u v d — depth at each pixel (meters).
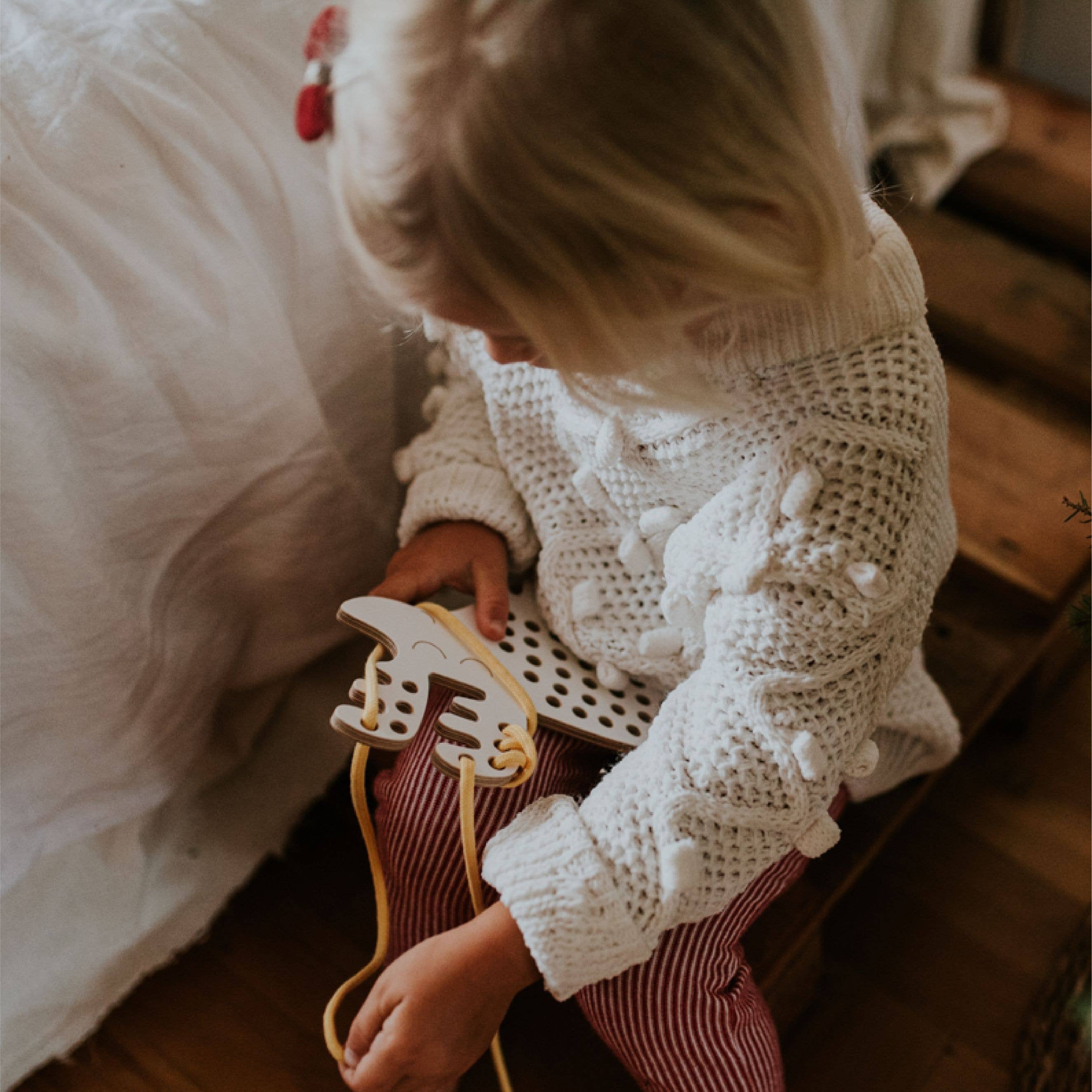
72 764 0.78
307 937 0.97
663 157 0.45
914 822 1.07
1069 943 0.90
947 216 1.43
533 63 0.44
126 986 0.88
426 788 0.74
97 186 0.69
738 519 0.63
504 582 0.80
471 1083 0.88
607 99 0.45
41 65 0.68
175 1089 0.88
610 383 0.54
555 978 0.63
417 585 0.78
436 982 0.63
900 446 0.61
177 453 0.76
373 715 0.64
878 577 0.60
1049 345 1.25
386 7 0.48
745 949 0.83
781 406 0.62
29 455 0.67
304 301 0.81
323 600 0.93
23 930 0.83
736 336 0.60
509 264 0.47
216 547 0.83
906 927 1.00
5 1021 0.82
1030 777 1.11
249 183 0.75
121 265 0.69
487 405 0.80
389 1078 0.63
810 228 0.50
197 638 0.85
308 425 0.82
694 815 0.64
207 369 0.75
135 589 0.78
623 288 0.47
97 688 0.77
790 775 0.64
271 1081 0.89
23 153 0.66
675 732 0.67
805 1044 0.93
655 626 0.76
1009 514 1.09
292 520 0.86
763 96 0.47
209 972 0.94
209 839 0.94
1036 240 1.41
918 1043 0.93
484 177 0.45
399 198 0.48
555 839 0.65
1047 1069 0.84
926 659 1.00
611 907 0.63
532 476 0.79
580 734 0.73
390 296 0.53
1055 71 1.58
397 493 0.98
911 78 1.44
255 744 0.99
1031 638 1.02
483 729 0.68
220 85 0.73
